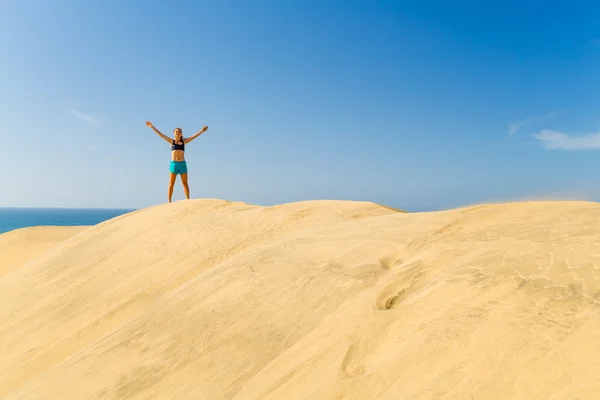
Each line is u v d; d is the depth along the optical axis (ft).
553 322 6.70
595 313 6.50
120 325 16.76
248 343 10.69
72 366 12.85
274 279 13.87
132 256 25.84
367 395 6.80
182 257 23.21
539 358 6.01
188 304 14.17
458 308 8.28
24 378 14.84
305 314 11.14
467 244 11.92
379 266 12.69
